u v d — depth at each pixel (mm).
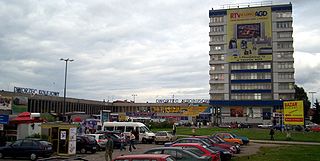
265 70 119500
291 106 54125
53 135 29516
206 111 121562
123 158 12008
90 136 34156
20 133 34281
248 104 119500
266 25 120062
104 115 55219
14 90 81625
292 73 117875
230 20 123125
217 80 123438
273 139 52094
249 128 92062
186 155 16156
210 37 125500
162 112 140625
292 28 118188
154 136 46531
